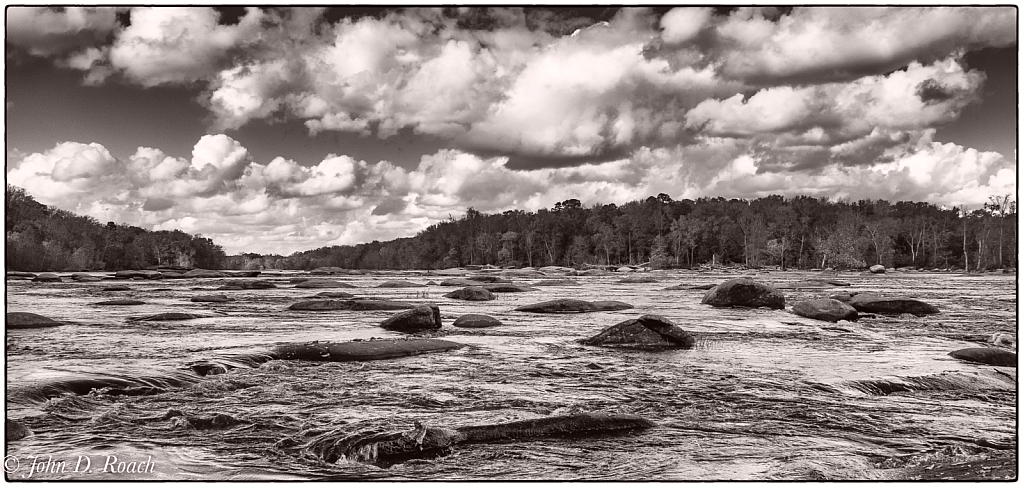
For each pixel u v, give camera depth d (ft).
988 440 25.52
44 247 331.77
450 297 110.11
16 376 33.94
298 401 31.32
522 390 34.04
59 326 62.69
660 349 48.47
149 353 44.96
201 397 31.89
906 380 36.11
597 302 84.17
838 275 271.28
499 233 526.57
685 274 290.76
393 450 23.15
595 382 36.06
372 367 40.27
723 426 27.22
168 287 147.43
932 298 108.27
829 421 28.09
